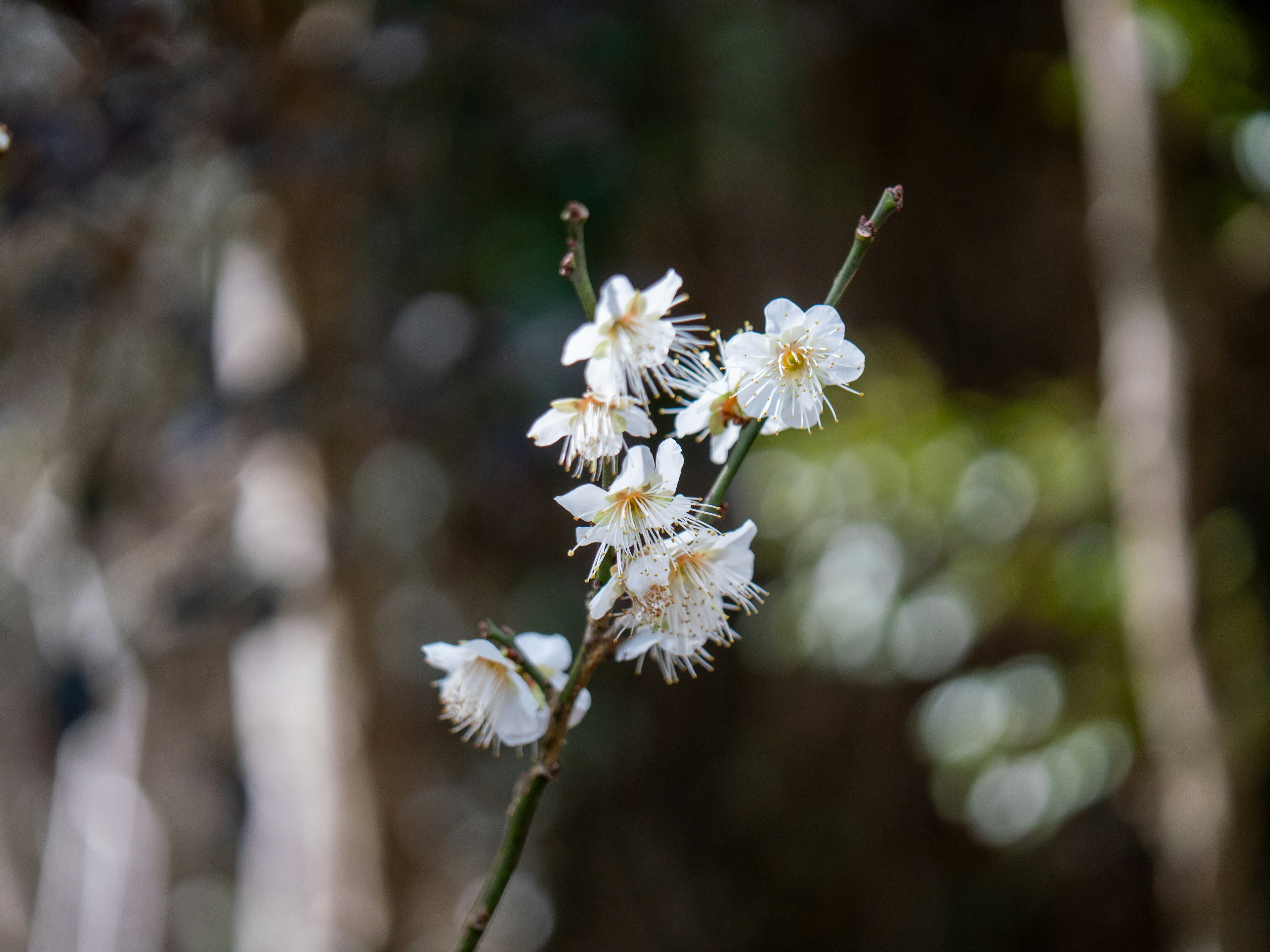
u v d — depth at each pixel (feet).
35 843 5.24
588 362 1.73
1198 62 2.76
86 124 2.71
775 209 4.14
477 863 4.99
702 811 4.82
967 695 3.48
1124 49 2.71
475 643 1.73
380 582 3.51
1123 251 2.78
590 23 3.48
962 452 3.50
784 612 3.72
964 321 4.34
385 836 3.39
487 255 3.74
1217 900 2.69
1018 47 4.16
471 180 3.68
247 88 2.90
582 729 4.79
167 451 3.41
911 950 4.68
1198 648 2.69
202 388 3.42
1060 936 4.57
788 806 4.72
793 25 3.96
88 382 3.50
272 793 3.97
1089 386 4.08
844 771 4.66
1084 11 2.82
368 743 3.37
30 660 4.51
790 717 4.68
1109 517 3.41
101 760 4.69
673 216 4.01
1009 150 4.28
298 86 3.02
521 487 4.22
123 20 2.68
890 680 4.18
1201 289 2.77
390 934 3.36
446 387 3.70
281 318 3.29
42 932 4.69
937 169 4.30
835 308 1.73
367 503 3.75
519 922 4.98
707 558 1.76
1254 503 3.94
